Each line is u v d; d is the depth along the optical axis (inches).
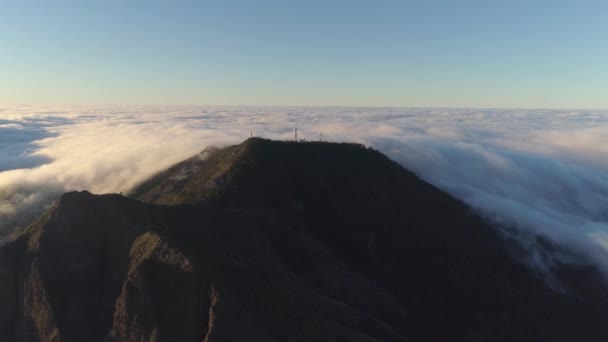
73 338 1934.1
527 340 3166.8
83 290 2080.5
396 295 3149.6
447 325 3019.2
